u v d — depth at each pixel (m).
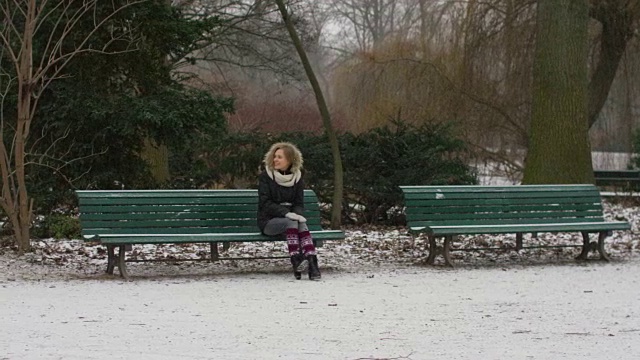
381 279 12.39
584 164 20.98
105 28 16.00
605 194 28.75
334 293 11.09
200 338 8.27
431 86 29.78
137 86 16.77
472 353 7.75
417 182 19.67
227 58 26.56
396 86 31.17
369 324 9.02
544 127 21.08
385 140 19.94
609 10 27.25
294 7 26.17
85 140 16.34
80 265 13.59
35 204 16.39
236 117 35.94
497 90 29.22
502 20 28.44
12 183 14.87
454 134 26.66
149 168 17.66
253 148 20.08
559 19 20.86
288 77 27.86
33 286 11.44
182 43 16.66
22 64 14.02
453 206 14.06
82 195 12.35
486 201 14.27
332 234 12.95
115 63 16.30
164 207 12.68
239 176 20.14
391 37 32.72
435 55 30.23
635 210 25.31
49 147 15.69
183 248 15.79
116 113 15.80
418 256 15.07
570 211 14.84
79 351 7.69
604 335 8.59
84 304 10.09
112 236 12.10
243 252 15.43
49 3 15.31
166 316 9.38
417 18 33.00
